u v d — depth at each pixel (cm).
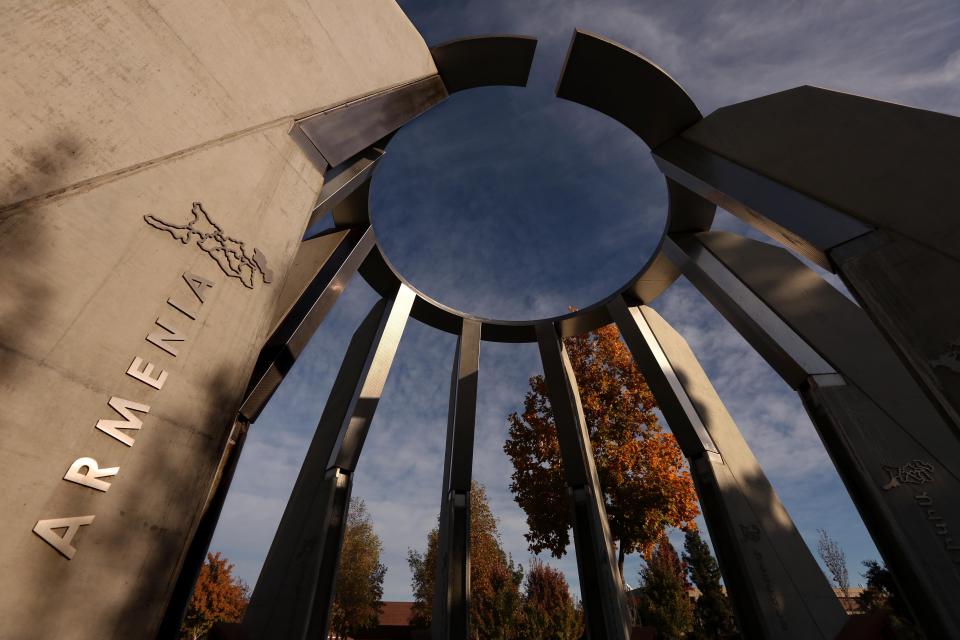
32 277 259
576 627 2227
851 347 672
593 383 1584
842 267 455
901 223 432
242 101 436
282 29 498
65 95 304
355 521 3216
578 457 1065
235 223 392
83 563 250
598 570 938
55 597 236
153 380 306
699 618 2220
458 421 1155
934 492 527
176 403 316
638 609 2134
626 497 1418
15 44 290
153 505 289
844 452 598
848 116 529
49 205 277
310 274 817
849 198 482
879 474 555
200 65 402
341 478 882
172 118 367
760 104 650
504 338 1352
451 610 968
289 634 725
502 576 2438
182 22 396
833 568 2433
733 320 831
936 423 577
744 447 936
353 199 950
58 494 247
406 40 707
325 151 518
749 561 734
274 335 709
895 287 412
